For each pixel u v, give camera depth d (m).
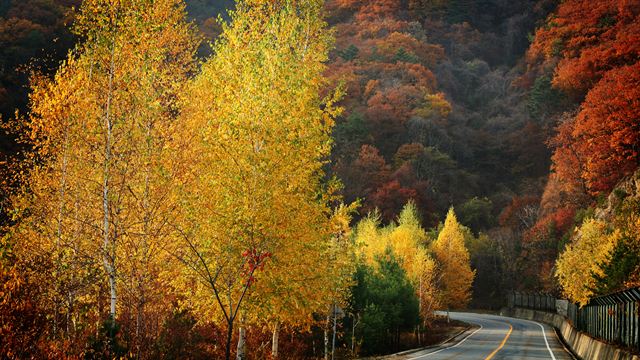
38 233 16.77
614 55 100.81
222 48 17.36
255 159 14.59
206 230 14.44
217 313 16.09
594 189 72.44
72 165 16.55
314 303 18.11
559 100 135.50
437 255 67.56
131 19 15.90
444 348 32.06
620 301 20.92
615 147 63.78
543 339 39.31
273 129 15.45
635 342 18.53
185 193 14.73
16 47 58.84
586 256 39.19
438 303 53.28
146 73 16.16
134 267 15.16
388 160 131.38
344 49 162.25
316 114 17.06
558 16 143.25
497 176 143.38
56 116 15.77
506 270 96.06
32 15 64.69
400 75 154.50
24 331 11.74
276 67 16.69
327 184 17.50
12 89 56.28
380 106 137.38
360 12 199.00
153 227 15.24
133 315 16.95
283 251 15.34
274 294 15.67
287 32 19.31
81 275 15.51
